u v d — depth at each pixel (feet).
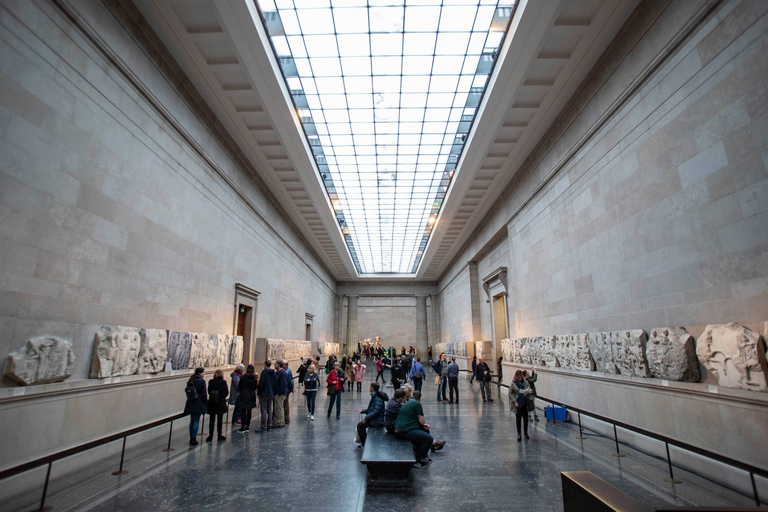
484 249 75.46
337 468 22.86
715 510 7.44
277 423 34.06
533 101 38.81
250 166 50.90
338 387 39.06
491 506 17.69
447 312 117.80
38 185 19.69
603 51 31.81
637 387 27.25
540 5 27.84
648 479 20.93
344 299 143.13
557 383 40.04
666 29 24.67
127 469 22.18
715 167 21.13
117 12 25.63
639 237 27.58
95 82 23.76
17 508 16.62
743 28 19.47
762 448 18.01
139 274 27.81
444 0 30.19
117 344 24.29
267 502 17.97
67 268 21.40
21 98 18.83
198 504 17.63
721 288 20.67
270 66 33.58
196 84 35.68
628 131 28.91
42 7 20.06
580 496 10.78
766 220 18.30
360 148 53.06
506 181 56.39
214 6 27.30
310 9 30.94
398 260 121.08
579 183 36.29
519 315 52.85
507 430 33.47
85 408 22.27
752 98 18.99
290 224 71.97
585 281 35.09
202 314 37.52
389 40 34.17
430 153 54.49
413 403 24.30
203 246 37.93
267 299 58.08
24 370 18.22
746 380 18.63
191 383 28.14
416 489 19.75
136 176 27.66
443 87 40.60
